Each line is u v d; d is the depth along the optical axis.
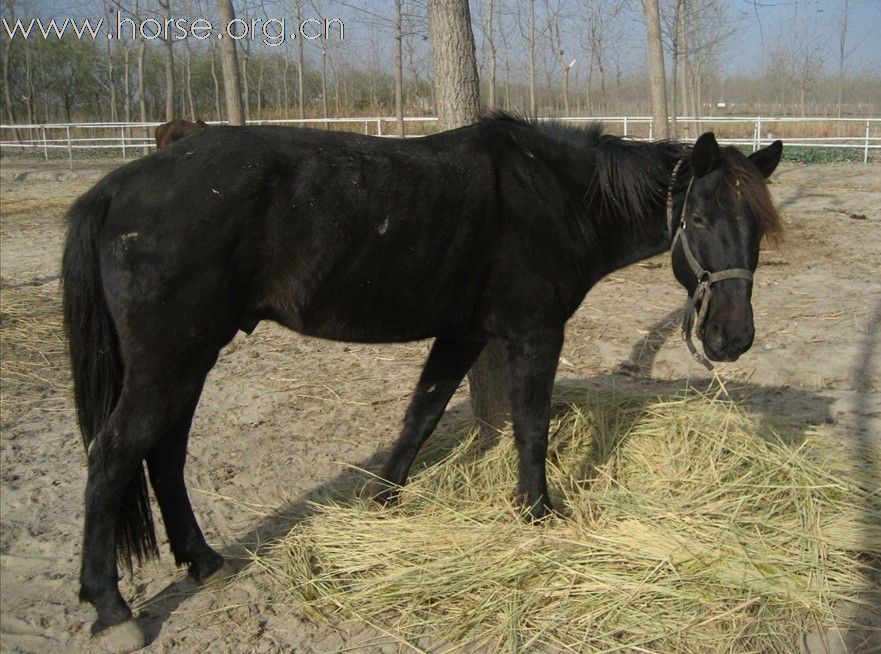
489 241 3.28
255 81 36.84
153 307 2.74
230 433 4.82
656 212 3.68
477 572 3.16
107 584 2.83
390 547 3.34
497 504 3.74
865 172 17.02
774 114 34.25
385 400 5.38
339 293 3.06
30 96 30.77
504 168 3.33
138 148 24.48
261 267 2.92
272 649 2.84
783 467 3.87
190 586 3.23
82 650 2.82
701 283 3.34
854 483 3.85
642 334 6.63
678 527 3.44
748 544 3.33
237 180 2.82
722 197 3.25
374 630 2.95
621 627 2.89
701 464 3.98
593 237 3.61
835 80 38.53
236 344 6.72
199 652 2.82
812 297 7.46
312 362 6.22
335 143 3.05
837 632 2.88
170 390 2.80
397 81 15.54
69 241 2.83
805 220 11.74
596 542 3.33
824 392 5.44
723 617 2.90
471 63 4.25
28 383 5.61
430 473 4.06
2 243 10.93
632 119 20.03
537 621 2.94
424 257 3.13
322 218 2.94
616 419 4.41
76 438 4.71
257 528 3.70
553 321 3.46
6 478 4.16
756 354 6.01
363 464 4.39
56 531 3.64
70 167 20.59
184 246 2.74
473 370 4.34
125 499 2.92
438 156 3.21
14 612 3.02
